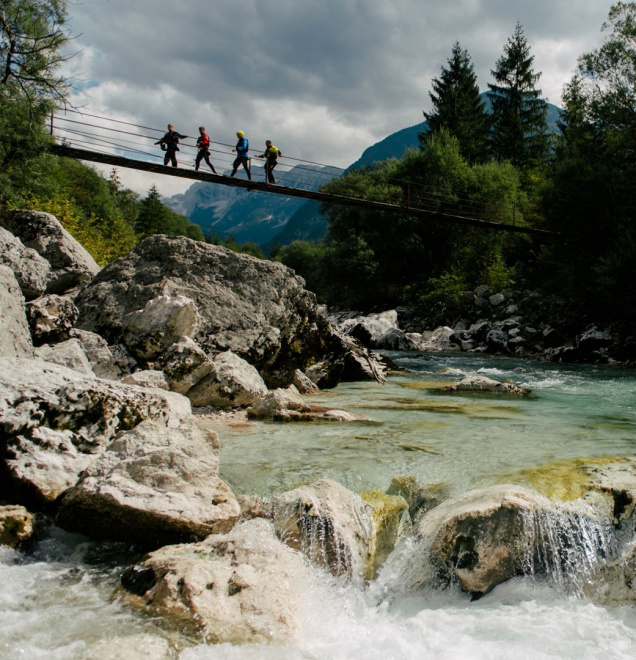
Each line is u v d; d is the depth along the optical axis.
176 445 6.07
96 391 6.66
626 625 4.93
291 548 5.46
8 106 21.20
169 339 10.87
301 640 4.41
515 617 5.06
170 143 21.97
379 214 50.97
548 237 35.72
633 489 6.31
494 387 14.34
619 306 29.02
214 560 5.02
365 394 13.71
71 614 4.37
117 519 5.37
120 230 38.19
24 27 21.69
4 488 5.88
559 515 5.90
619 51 33.03
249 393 10.63
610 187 30.47
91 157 22.16
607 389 15.77
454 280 43.88
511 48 63.28
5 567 5.04
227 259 13.64
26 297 10.59
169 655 3.96
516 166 59.78
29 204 23.80
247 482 6.50
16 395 6.29
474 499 5.96
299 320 14.32
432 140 51.44
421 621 5.00
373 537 5.85
